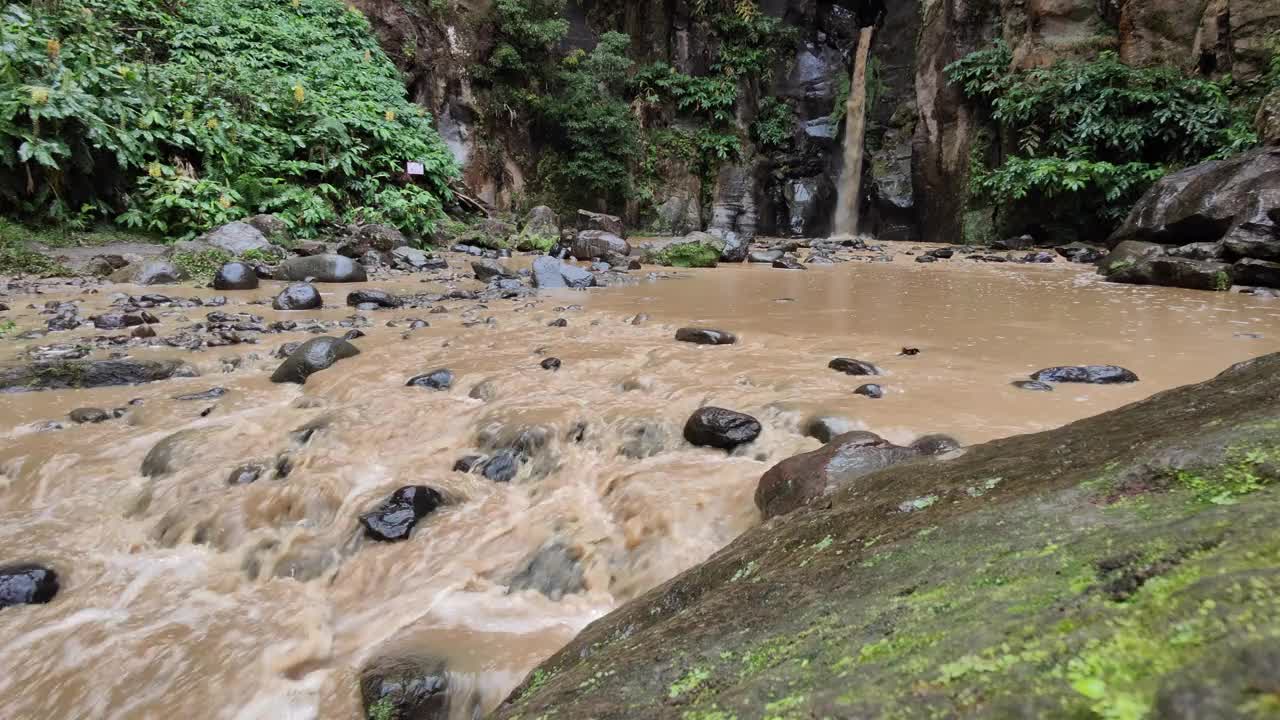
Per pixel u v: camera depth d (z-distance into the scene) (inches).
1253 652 24.6
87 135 398.0
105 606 111.2
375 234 450.9
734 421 142.0
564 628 99.2
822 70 842.2
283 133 506.0
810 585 52.2
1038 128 561.0
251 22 567.8
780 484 109.0
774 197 824.9
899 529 60.0
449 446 151.3
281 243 440.5
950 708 28.8
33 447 153.6
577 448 145.4
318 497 131.3
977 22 629.3
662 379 175.8
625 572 109.3
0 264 346.0
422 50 671.8
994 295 316.8
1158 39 538.6
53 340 229.1
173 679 95.0
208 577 119.2
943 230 653.3
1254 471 43.1
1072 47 566.9
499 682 86.9
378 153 563.5
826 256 516.1
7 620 106.7
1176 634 27.6
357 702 88.4
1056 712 26.3
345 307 299.6
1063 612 32.4
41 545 124.8
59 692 93.7
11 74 385.1
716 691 39.2
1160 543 35.0
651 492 121.8
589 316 270.7
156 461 146.5
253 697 91.6
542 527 121.6
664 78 778.2
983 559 43.1
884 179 744.3
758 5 807.7
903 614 39.2
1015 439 86.9
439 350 215.6
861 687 32.4
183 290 333.7
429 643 95.4
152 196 434.0
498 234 597.6
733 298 317.4
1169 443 55.6
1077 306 281.9
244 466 143.3
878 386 161.3
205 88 479.5
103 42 450.6
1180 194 394.0
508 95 705.6
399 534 122.0
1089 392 158.1
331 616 108.3
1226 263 339.0
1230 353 194.1
